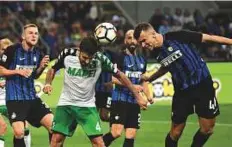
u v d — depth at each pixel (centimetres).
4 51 2714
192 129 4025
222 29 7262
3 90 2958
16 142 2648
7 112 2777
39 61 2714
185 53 2527
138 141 3609
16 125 2638
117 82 2856
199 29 7162
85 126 2422
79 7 8031
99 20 7806
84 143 3550
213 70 5231
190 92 2561
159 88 5212
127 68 2933
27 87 2684
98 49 2406
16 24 7662
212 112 2569
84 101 2427
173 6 8200
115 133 2898
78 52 2398
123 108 2888
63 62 2433
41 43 7219
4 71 2606
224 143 3500
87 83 2406
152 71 5122
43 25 7612
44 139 3719
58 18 7912
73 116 2444
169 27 7325
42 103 2739
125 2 8244
